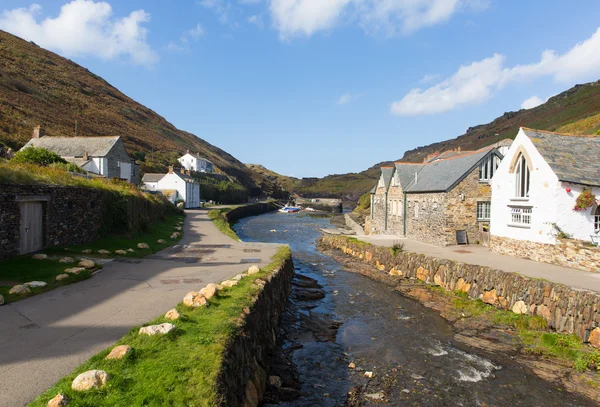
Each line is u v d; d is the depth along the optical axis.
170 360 5.48
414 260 18.59
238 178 128.12
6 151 29.00
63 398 4.30
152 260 15.10
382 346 10.73
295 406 7.49
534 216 16.22
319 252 28.78
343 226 50.06
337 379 8.77
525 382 8.64
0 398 4.48
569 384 8.51
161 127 130.88
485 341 10.93
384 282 18.58
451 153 43.03
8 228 11.47
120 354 5.49
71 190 14.99
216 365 5.42
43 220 13.35
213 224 34.38
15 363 5.48
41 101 79.25
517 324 11.65
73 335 6.66
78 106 92.75
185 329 6.70
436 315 13.47
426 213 24.59
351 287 17.67
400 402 7.81
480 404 7.77
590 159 15.87
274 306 11.59
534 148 16.06
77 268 11.38
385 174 32.19
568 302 10.73
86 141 48.25
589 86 121.31
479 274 14.33
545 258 15.59
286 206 110.06
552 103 129.12
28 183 12.49
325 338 11.27
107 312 8.03
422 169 29.45
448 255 18.25
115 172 48.12
